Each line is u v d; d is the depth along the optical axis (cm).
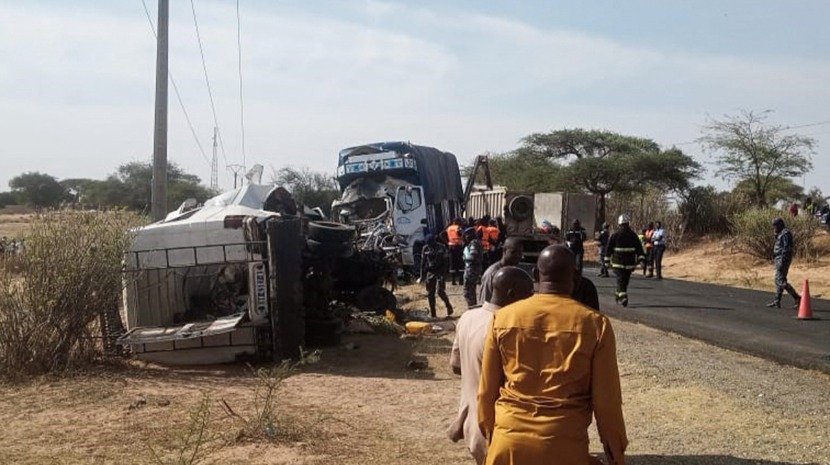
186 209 1376
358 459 627
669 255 3497
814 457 626
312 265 1180
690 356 1051
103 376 914
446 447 661
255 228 1016
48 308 919
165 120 1502
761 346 1144
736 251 3083
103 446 650
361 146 2333
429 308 1644
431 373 980
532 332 379
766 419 736
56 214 985
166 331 983
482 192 3294
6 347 908
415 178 2305
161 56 1498
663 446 661
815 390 852
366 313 1353
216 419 734
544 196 3134
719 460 621
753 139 4116
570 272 396
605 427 371
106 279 966
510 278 489
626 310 1595
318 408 790
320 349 1129
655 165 4775
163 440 667
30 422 727
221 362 1020
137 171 4381
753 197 4134
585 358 371
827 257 2750
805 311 1462
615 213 4138
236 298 1068
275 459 620
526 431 369
